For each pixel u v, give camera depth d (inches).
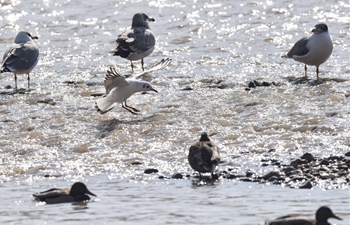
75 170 609.6
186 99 799.1
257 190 521.3
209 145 568.4
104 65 1001.5
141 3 1373.0
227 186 537.0
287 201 489.1
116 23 1234.6
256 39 1090.7
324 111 714.8
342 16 1206.3
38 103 821.2
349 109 715.4
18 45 912.9
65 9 1350.9
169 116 743.7
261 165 582.6
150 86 735.1
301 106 738.2
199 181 556.1
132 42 957.8
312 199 491.5
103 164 621.6
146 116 749.3
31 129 733.3
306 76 869.8
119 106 786.8
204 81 882.1
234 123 707.4
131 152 650.2
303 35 1105.4
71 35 1169.4
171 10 1306.6
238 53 1018.1
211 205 487.8
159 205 493.7
